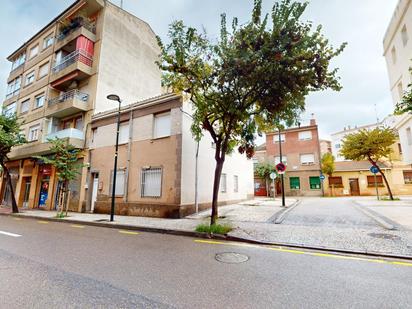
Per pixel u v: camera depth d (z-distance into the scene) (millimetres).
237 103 8633
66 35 18953
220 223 8844
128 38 19891
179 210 11258
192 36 7965
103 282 3725
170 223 9609
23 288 3498
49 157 17625
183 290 3432
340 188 27453
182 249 5867
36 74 21359
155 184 12492
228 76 7809
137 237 7488
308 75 7434
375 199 17750
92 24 18172
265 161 29406
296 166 28641
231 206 14781
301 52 7230
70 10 19094
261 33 7422
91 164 15586
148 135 13273
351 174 27422
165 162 12273
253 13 7625
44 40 21719
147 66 21781
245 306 2967
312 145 28328
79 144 15891
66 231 8648
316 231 7211
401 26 14922
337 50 7516
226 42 8016
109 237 7469
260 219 9719
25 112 21547
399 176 25844
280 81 7715
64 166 13102
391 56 16766
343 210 11523
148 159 12945
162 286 3572
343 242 5961
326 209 12172
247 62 7289
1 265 4559
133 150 13703
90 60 17422
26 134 20406
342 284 3652
